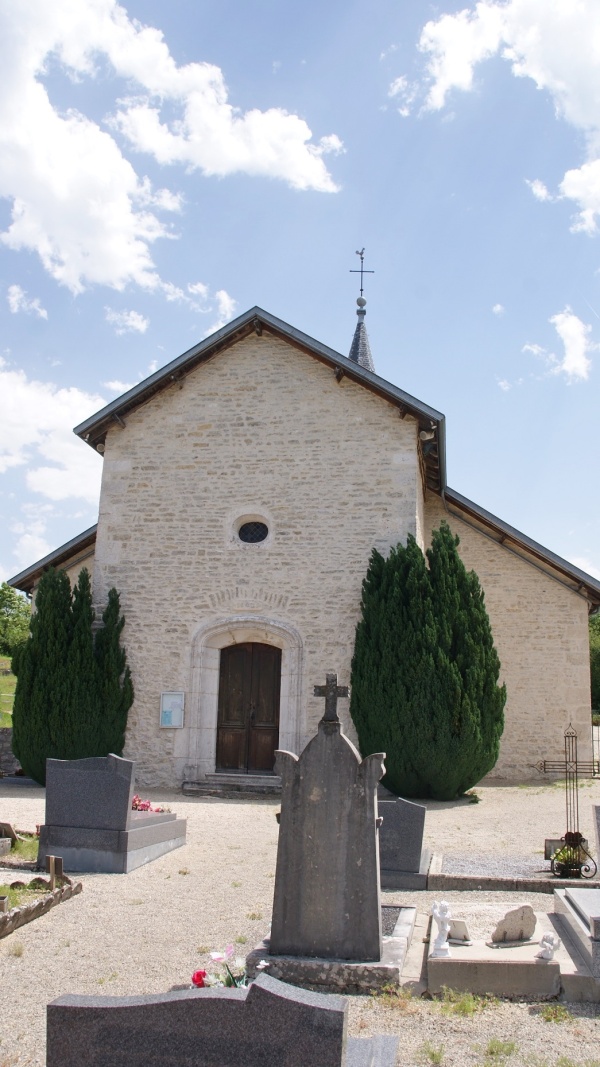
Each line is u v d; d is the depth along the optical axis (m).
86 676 13.92
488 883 7.65
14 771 16.08
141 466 15.30
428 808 12.50
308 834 5.48
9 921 6.25
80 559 17.38
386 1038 4.11
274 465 14.91
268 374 15.30
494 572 17.00
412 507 14.33
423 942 5.90
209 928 6.43
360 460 14.66
